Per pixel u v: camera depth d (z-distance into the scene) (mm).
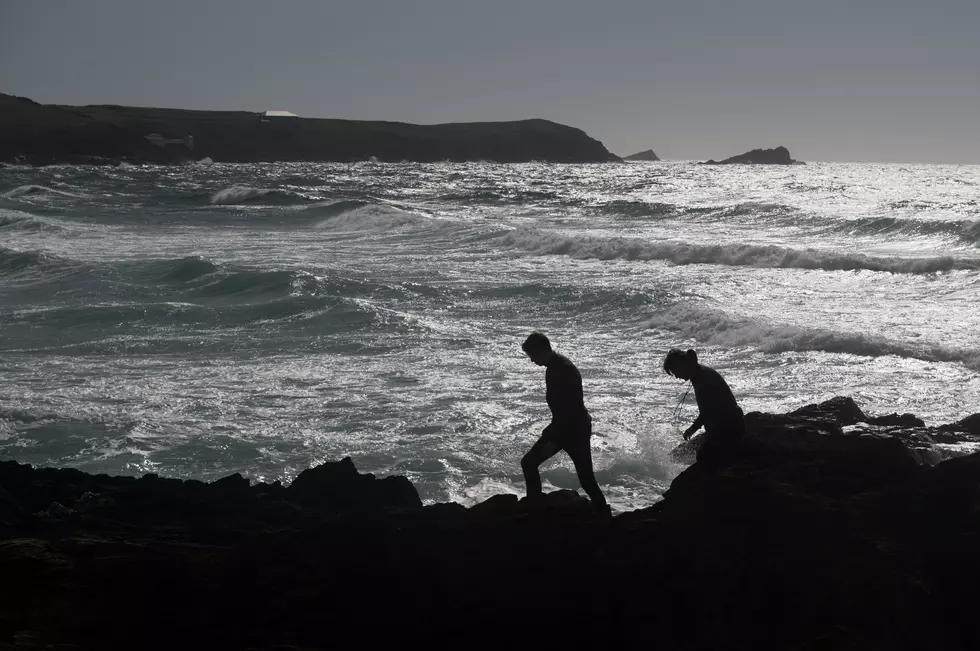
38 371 16562
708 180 121688
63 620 4996
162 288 26281
